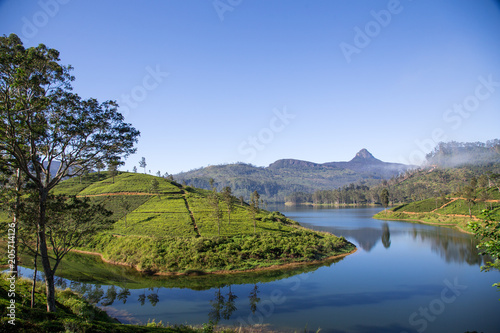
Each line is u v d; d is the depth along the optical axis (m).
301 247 62.25
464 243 77.06
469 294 39.94
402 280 46.59
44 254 22.97
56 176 24.91
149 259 53.91
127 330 21.28
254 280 47.19
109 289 42.50
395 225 120.81
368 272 51.47
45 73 23.08
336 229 108.88
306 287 43.56
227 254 55.53
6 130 21.28
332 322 31.55
